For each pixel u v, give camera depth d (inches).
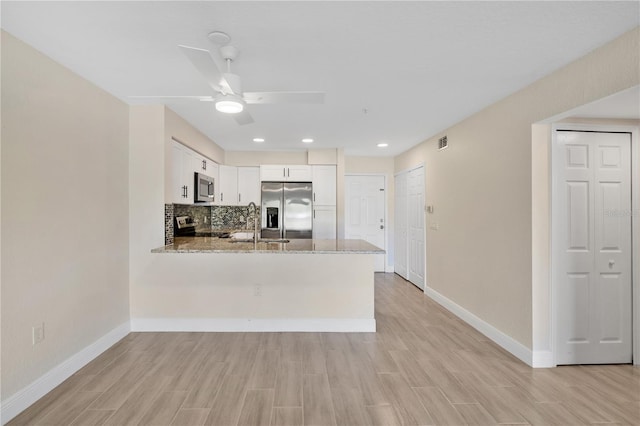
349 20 71.1
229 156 221.6
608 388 91.4
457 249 151.8
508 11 67.5
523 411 80.5
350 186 250.2
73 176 97.7
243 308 132.6
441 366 103.4
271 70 96.0
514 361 107.3
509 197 114.6
